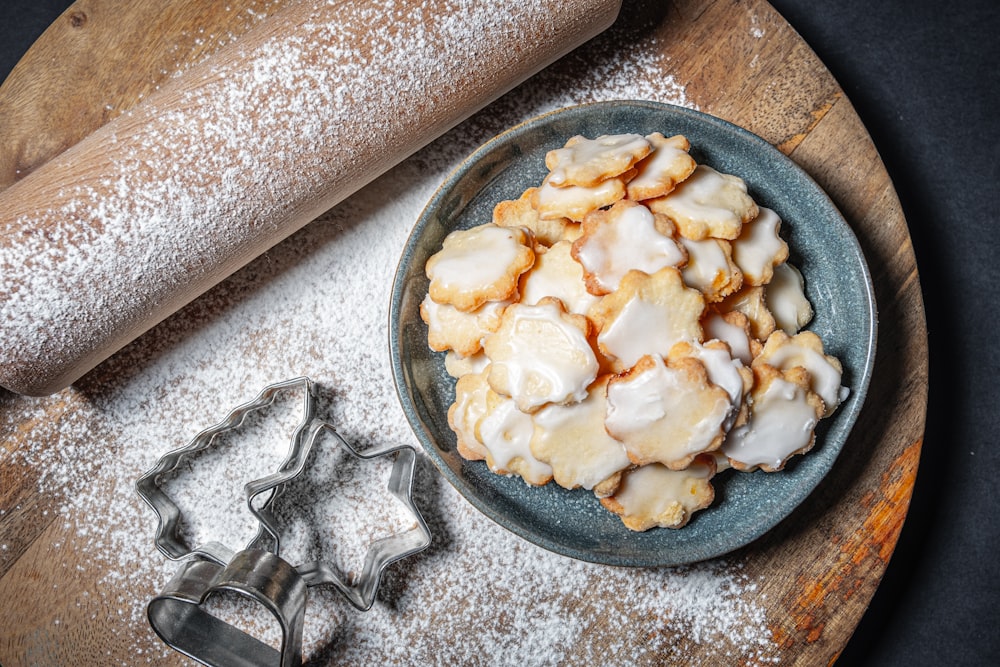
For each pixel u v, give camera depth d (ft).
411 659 1.68
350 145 1.54
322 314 1.73
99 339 1.57
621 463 1.49
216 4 1.69
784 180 1.57
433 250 1.61
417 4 1.50
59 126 1.68
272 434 1.73
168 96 1.52
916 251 1.86
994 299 1.85
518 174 1.64
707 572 1.65
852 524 1.62
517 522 1.55
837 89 1.65
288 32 1.50
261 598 1.49
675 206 1.51
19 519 1.68
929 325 1.86
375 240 1.74
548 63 1.63
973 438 1.85
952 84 1.87
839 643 1.61
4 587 1.67
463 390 1.56
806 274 1.60
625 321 1.46
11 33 1.92
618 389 1.44
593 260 1.48
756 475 1.58
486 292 1.50
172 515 1.67
